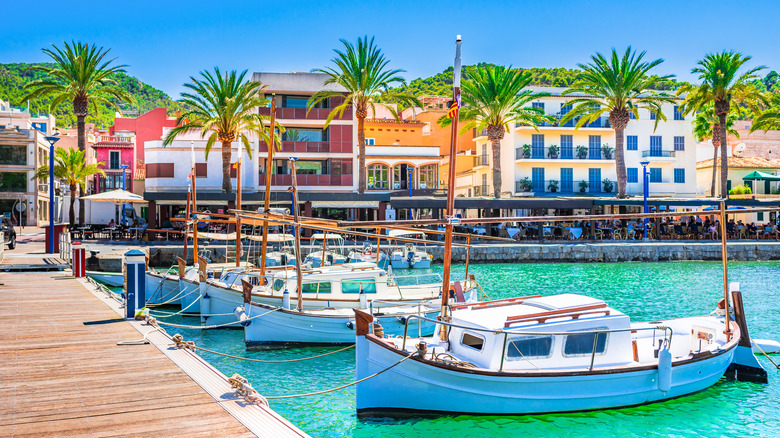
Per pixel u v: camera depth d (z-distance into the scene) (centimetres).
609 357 1254
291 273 2133
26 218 6209
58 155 5397
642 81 5569
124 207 5831
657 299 2656
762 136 7806
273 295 1994
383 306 1978
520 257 4331
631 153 6469
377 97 5003
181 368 1065
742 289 2980
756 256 4550
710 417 1224
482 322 1216
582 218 1350
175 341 1237
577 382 1199
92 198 3928
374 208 5100
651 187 6462
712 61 5581
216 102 4688
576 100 5528
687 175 6556
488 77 5103
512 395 1173
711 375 1377
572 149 6362
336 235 3809
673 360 1286
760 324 2106
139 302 1566
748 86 5509
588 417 1208
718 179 6744
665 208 5938
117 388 946
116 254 3300
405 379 1180
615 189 6391
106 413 832
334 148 5528
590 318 1242
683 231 5203
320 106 5572
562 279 3384
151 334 1351
